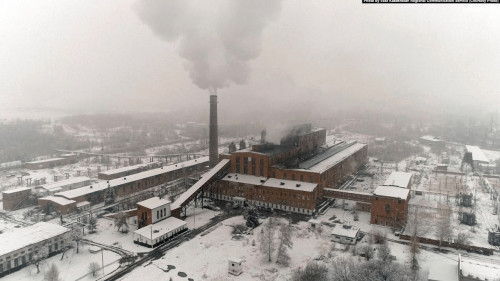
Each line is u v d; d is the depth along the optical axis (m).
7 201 103.38
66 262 70.31
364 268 60.66
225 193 110.75
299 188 99.62
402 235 81.44
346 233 79.50
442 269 63.34
